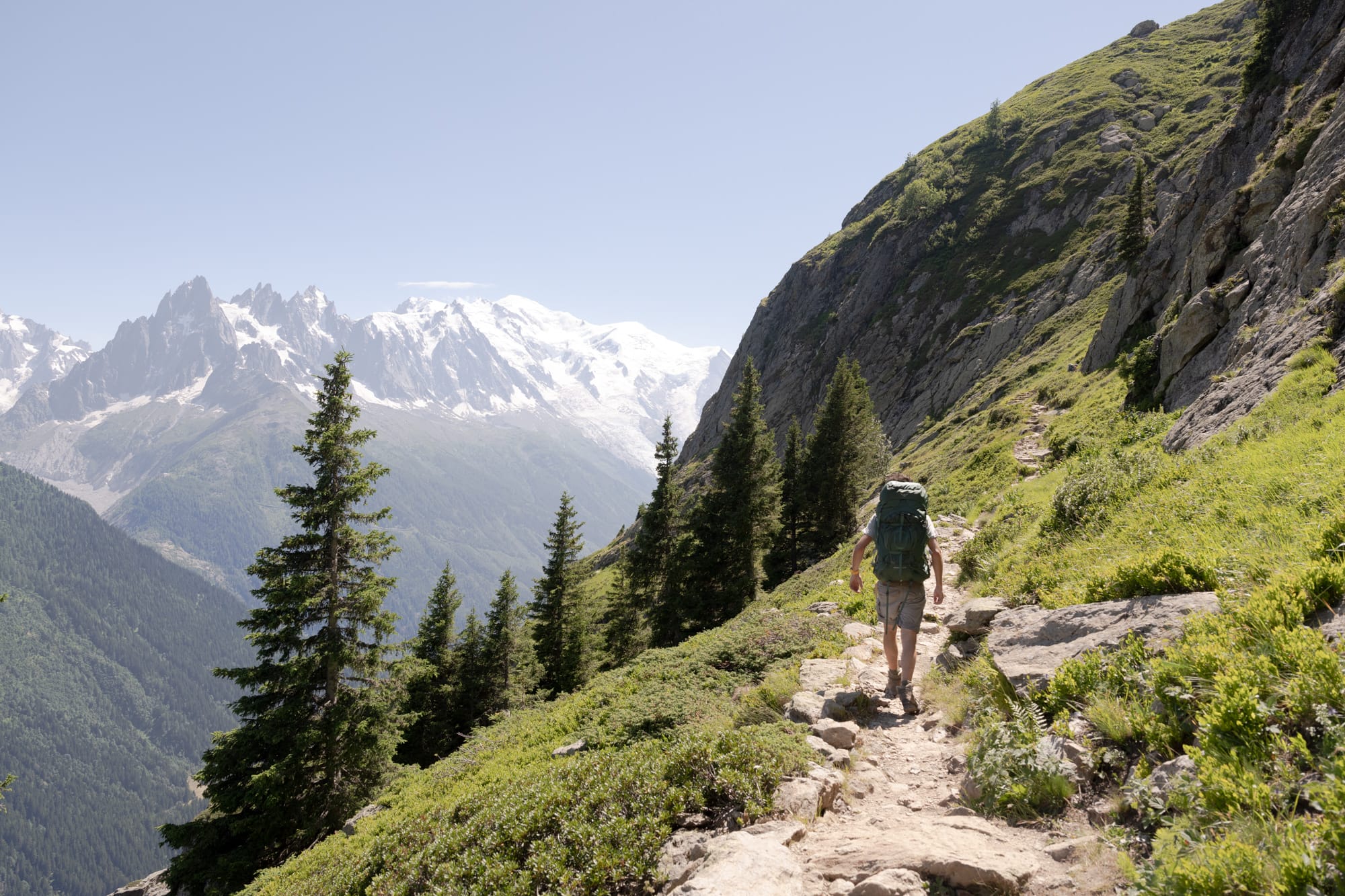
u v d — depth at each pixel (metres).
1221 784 3.65
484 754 15.24
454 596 52.00
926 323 108.38
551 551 51.69
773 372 138.25
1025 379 68.00
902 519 8.30
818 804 5.45
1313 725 3.92
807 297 146.38
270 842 22.47
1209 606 5.97
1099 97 127.56
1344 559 5.49
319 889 9.95
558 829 6.28
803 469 57.28
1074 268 87.62
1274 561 6.40
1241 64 113.94
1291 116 34.91
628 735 10.16
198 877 22.00
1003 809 4.97
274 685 23.33
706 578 43.50
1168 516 10.09
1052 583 9.46
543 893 5.38
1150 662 5.44
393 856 8.48
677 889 4.19
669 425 50.62
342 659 23.59
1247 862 3.10
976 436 52.78
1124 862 3.54
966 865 3.95
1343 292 15.59
